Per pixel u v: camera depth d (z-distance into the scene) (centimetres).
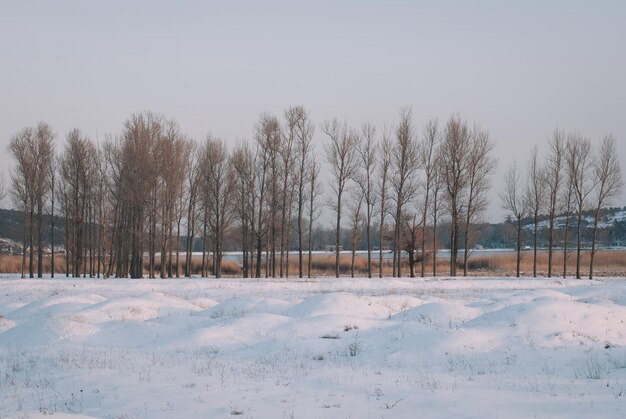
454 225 5094
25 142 5191
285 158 5088
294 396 1223
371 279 4416
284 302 2697
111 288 3697
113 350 1852
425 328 1892
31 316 2553
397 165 5084
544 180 5166
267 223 5106
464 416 1030
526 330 1814
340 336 1936
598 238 5600
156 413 1122
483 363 1557
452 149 5084
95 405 1209
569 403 1104
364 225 5444
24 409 1198
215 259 5884
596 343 1712
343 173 5056
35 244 6144
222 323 2159
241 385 1338
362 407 1121
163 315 2564
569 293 3225
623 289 3388
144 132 4981
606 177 4881
